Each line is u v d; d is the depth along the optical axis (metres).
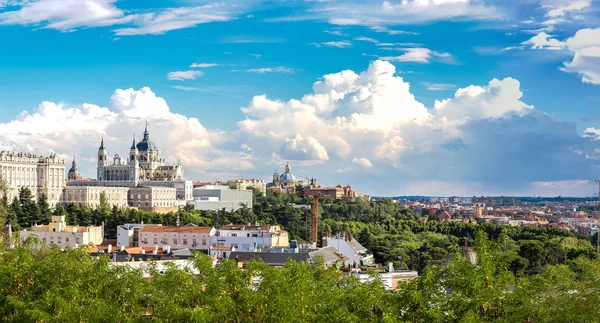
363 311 117.75
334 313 113.44
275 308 115.38
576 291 124.00
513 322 105.75
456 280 113.88
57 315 112.88
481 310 109.88
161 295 119.31
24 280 125.81
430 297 112.19
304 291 119.75
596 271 136.75
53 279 125.69
